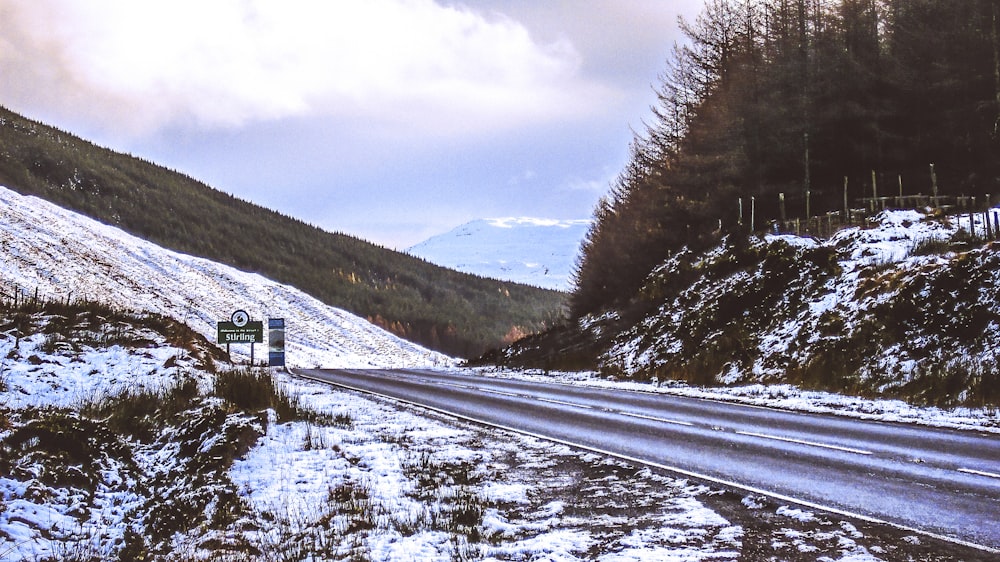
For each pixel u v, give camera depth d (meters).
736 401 17.59
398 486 9.50
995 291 17.53
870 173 38.03
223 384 17.42
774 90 40.66
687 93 44.41
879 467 9.35
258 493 9.33
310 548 6.98
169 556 7.02
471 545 6.89
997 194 31.50
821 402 16.39
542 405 17.77
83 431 10.29
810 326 21.89
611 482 9.41
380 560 6.57
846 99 38.97
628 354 29.05
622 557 6.31
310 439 12.41
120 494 9.18
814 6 42.97
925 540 6.41
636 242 40.97
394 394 21.02
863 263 23.38
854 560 6.01
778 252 26.94
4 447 9.15
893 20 41.28
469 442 12.73
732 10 44.34
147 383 17.39
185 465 10.45
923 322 18.44
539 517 7.96
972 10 37.38
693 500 8.26
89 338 21.55
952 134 36.72
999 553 6.02
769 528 7.06
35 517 7.48
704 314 27.12
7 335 19.69
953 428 12.29
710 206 38.78
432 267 188.00
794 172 39.78
